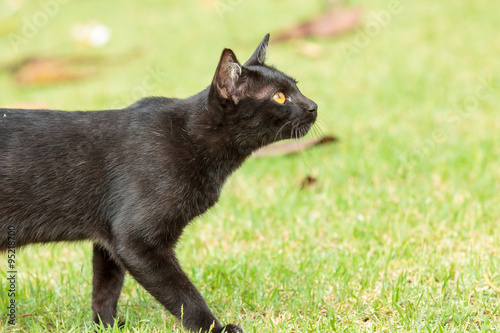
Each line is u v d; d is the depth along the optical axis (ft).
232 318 18.52
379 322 17.53
